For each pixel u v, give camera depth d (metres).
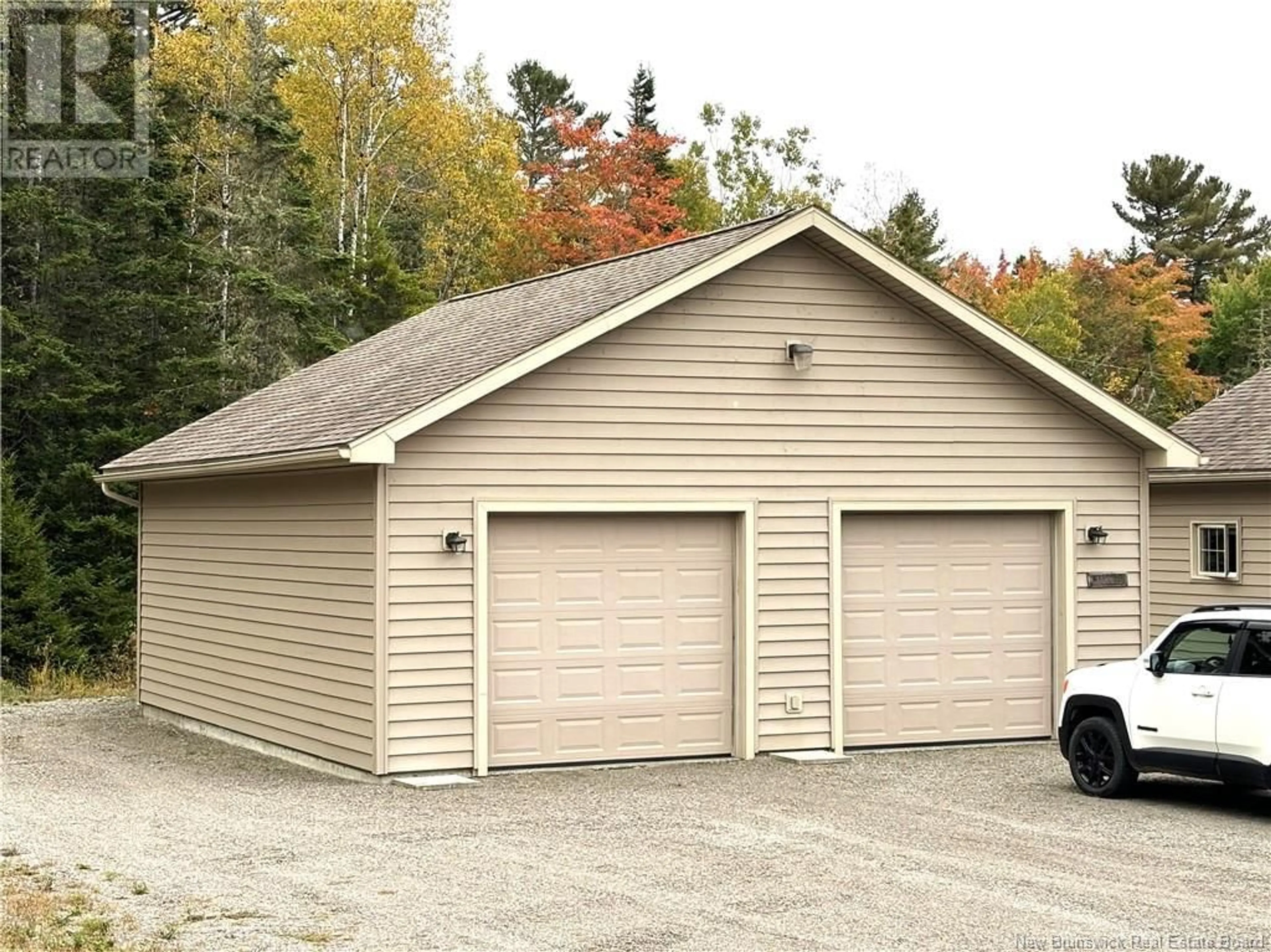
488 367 15.23
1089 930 9.27
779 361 16.81
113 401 29.50
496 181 46.91
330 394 18.67
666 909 9.79
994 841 12.00
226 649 18.75
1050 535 18.17
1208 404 25.52
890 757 16.78
